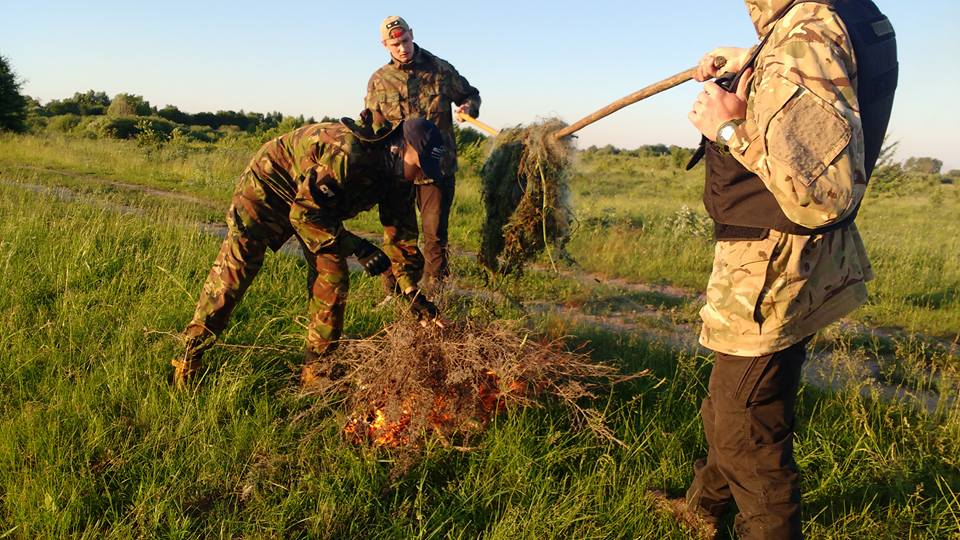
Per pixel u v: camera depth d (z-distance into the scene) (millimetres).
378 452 3174
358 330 4477
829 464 3332
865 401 4168
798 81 1944
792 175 1904
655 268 8273
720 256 2373
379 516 2762
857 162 1947
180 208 10461
